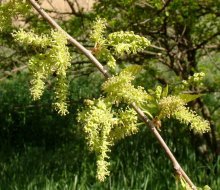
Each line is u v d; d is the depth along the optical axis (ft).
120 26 14.67
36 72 4.69
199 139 17.19
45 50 4.95
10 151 19.90
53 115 21.86
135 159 17.22
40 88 4.66
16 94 24.53
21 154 19.19
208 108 18.44
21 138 21.42
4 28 5.09
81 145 19.51
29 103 22.21
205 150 17.19
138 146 18.47
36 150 19.20
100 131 4.77
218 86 16.07
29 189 14.67
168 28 16.88
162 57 16.22
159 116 5.02
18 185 14.97
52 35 4.73
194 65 16.66
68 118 21.40
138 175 15.30
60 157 18.28
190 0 14.06
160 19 14.87
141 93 4.90
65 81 4.80
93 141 4.63
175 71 16.33
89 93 23.58
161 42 15.99
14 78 25.23
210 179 15.47
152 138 18.72
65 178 15.52
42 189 14.71
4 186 15.14
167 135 18.63
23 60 16.38
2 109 22.63
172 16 14.80
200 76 5.25
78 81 24.49
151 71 16.01
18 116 22.25
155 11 14.69
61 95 4.78
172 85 15.20
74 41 4.88
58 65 4.67
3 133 21.49
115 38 5.14
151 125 4.93
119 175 15.10
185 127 17.60
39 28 13.92
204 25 15.76
